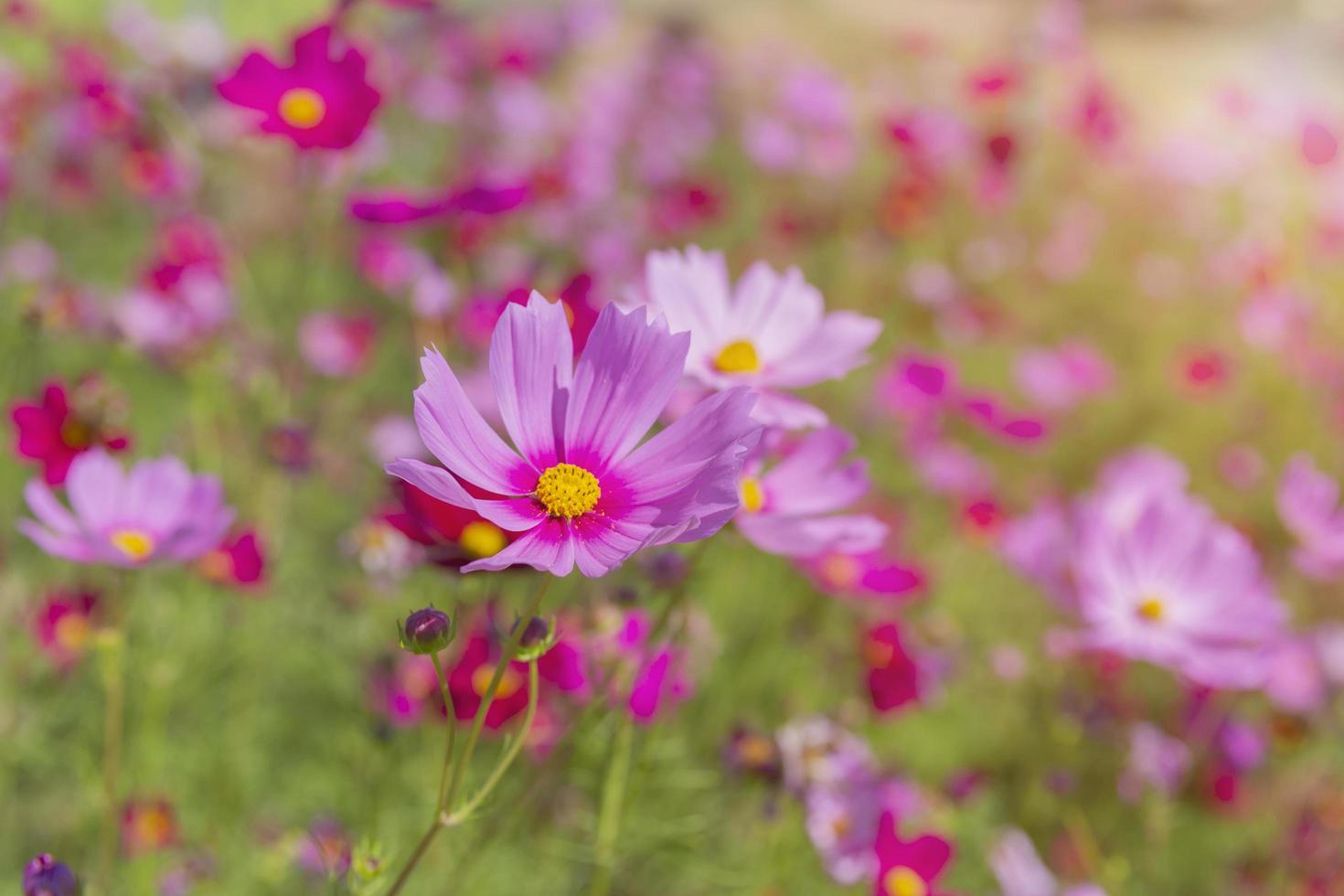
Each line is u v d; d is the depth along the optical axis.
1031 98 2.96
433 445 0.76
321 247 1.66
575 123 2.66
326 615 1.34
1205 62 4.25
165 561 0.91
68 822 1.17
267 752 1.27
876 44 3.98
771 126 2.65
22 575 1.34
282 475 1.34
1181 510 1.11
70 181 2.00
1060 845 1.37
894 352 2.05
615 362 0.79
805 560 1.30
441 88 2.45
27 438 0.98
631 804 0.93
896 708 1.18
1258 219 2.93
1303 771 1.54
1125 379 2.46
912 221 2.29
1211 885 1.42
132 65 2.08
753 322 0.88
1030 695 1.58
